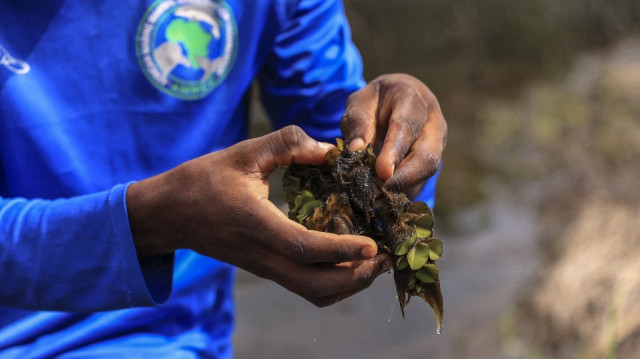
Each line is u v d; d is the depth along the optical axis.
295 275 1.18
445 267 3.60
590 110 5.60
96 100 1.50
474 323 3.07
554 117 5.49
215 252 1.24
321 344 3.06
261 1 1.61
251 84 1.74
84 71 1.49
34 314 1.52
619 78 6.16
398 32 6.33
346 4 6.32
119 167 1.55
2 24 1.43
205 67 1.59
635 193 4.04
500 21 6.66
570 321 2.81
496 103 5.79
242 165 1.19
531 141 5.17
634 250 3.16
